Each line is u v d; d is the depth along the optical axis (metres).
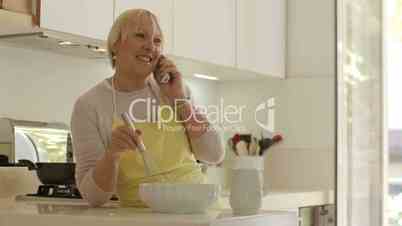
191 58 3.61
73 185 2.84
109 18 3.06
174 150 2.29
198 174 2.35
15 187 2.40
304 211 4.04
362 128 4.57
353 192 4.46
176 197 1.85
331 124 4.50
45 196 2.79
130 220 1.71
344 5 4.52
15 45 3.14
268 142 4.32
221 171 4.00
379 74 4.65
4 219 1.89
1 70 3.09
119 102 2.30
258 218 1.83
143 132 2.26
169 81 2.30
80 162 2.26
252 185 1.93
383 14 4.68
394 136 5.15
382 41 4.67
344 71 4.51
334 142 4.45
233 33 4.01
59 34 2.84
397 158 5.12
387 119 4.75
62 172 2.82
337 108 4.45
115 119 2.28
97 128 2.27
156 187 1.87
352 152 4.49
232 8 4.00
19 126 3.06
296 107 4.61
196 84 4.59
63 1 2.79
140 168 2.23
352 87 4.54
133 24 2.29
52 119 3.35
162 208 1.88
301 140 4.59
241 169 1.95
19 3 2.58
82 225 1.77
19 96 3.17
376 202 4.57
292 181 4.60
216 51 3.84
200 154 2.35
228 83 4.77
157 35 2.31
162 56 2.32
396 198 5.00
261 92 4.69
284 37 4.62
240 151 4.16
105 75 3.71
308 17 4.60
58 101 3.39
